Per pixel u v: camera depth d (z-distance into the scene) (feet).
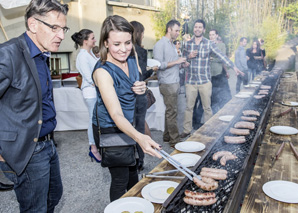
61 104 15.26
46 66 5.24
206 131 7.68
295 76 19.77
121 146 5.25
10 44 4.48
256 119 7.58
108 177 10.31
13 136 4.59
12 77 4.37
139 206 4.17
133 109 5.62
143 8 31.27
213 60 16.75
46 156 5.24
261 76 18.44
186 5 30.30
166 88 12.14
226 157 4.95
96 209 8.20
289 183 4.48
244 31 30.14
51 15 4.52
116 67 5.07
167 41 12.14
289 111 9.35
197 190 4.16
